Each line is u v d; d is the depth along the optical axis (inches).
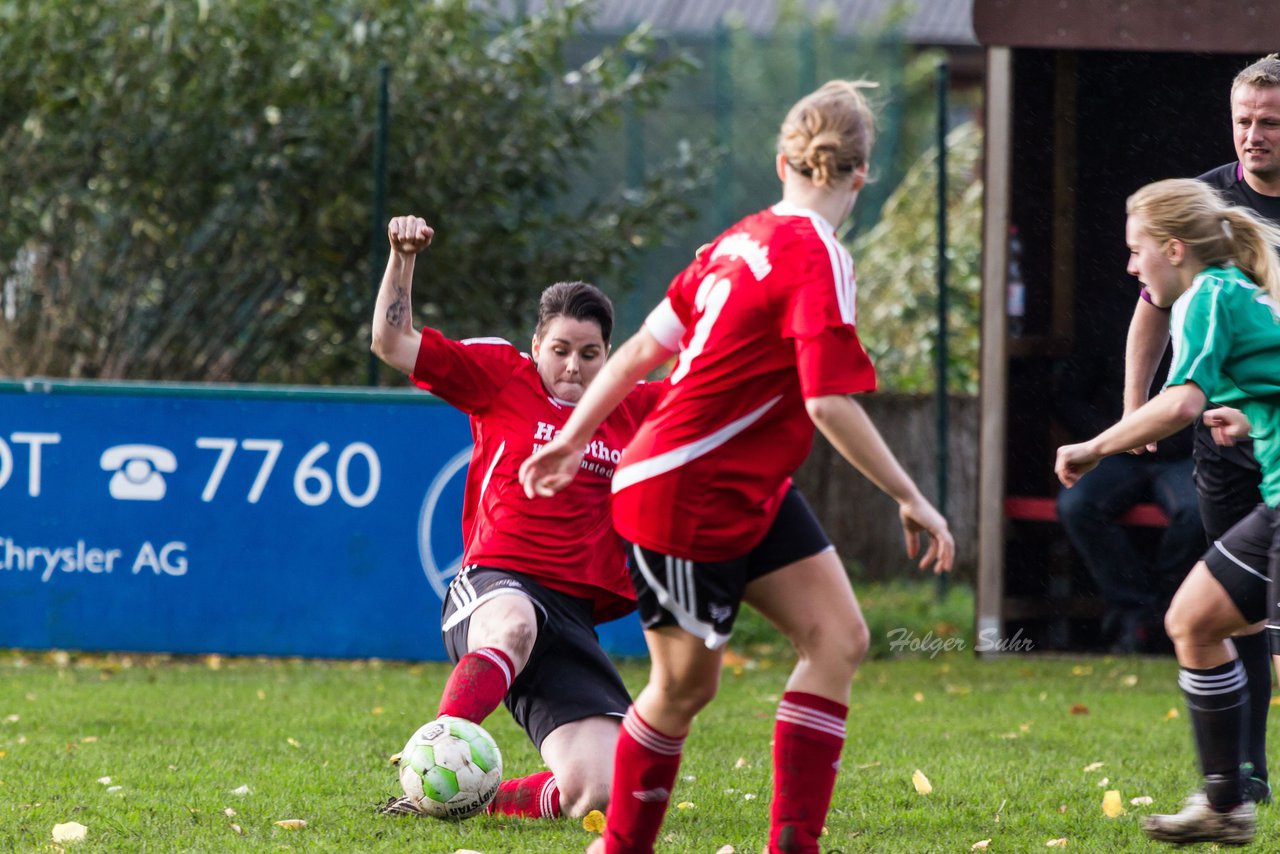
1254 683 654.5
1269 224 579.8
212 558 1138.7
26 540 1139.3
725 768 751.7
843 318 434.9
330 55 1502.2
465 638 617.3
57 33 1457.9
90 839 577.9
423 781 608.4
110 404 1137.4
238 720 887.1
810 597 470.0
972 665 1190.3
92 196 1477.6
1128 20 1143.0
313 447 1133.1
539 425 627.8
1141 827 596.4
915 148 2864.2
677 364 462.9
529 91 1571.1
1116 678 1122.0
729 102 2564.0
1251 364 524.1
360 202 1489.9
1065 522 1168.8
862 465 435.2
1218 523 667.4
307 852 557.0
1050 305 1270.9
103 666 1150.3
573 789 602.2
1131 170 1259.8
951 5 3206.2
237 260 1499.8
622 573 644.7
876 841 588.4
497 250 1556.3
